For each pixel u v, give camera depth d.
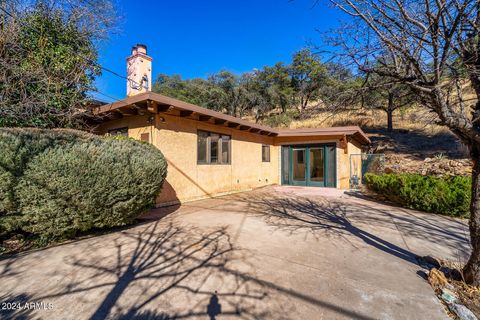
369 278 2.65
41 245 3.52
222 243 3.72
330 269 2.86
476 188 2.41
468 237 4.07
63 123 6.32
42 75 5.56
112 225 4.13
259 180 11.42
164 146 6.57
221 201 7.56
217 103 25.42
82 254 3.24
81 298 2.23
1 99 5.02
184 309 2.08
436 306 2.15
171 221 5.04
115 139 4.35
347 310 2.08
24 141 3.18
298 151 12.20
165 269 2.82
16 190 3.11
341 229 4.52
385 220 5.20
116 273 2.71
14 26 5.20
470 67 2.24
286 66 24.20
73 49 6.43
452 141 14.97
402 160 13.38
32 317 1.96
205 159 8.16
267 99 25.52
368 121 21.19
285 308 2.11
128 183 4.04
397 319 1.97
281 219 5.28
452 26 2.21
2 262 2.97
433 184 5.99
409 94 2.93
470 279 2.45
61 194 3.37
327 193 9.31
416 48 2.44
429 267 2.95
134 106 6.05
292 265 2.96
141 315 2.00
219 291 2.37
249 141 10.72
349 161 11.64
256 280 2.58
